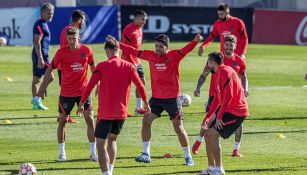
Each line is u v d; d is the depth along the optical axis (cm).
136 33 5231
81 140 4381
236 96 3291
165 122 5000
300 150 4084
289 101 6059
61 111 3769
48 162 3744
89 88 3238
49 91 6562
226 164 3691
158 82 3694
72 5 12494
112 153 3281
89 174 3456
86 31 10944
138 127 4819
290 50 10681
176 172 3500
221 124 3266
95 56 9319
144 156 3744
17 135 4525
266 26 11650
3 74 7694
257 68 8475
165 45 3659
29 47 10575
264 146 4200
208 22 11469
